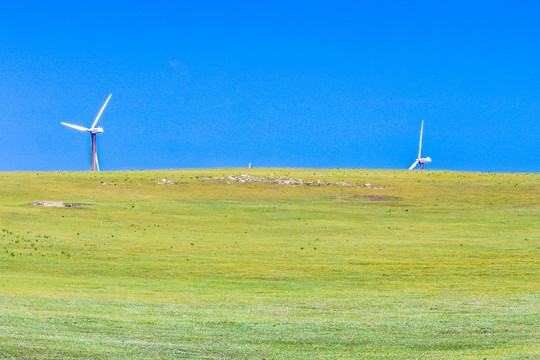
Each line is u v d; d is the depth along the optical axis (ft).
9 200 546.67
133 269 313.32
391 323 184.85
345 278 301.43
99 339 150.51
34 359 128.36
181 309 205.46
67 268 310.24
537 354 142.10
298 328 175.63
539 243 406.00
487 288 276.62
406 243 407.23
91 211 510.99
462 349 152.97
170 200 597.52
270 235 441.27
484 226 490.49
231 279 295.69
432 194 653.71
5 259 320.91
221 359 139.23
